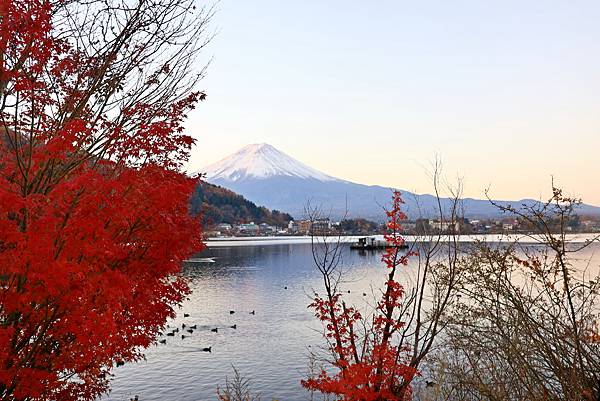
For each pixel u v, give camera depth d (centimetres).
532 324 793
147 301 856
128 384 3297
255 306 6175
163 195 727
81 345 729
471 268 854
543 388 752
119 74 784
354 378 902
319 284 7756
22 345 679
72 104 767
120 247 728
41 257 572
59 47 738
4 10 638
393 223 972
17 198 567
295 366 3603
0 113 709
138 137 757
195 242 912
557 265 795
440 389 1108
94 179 637
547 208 779
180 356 3950
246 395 2934
